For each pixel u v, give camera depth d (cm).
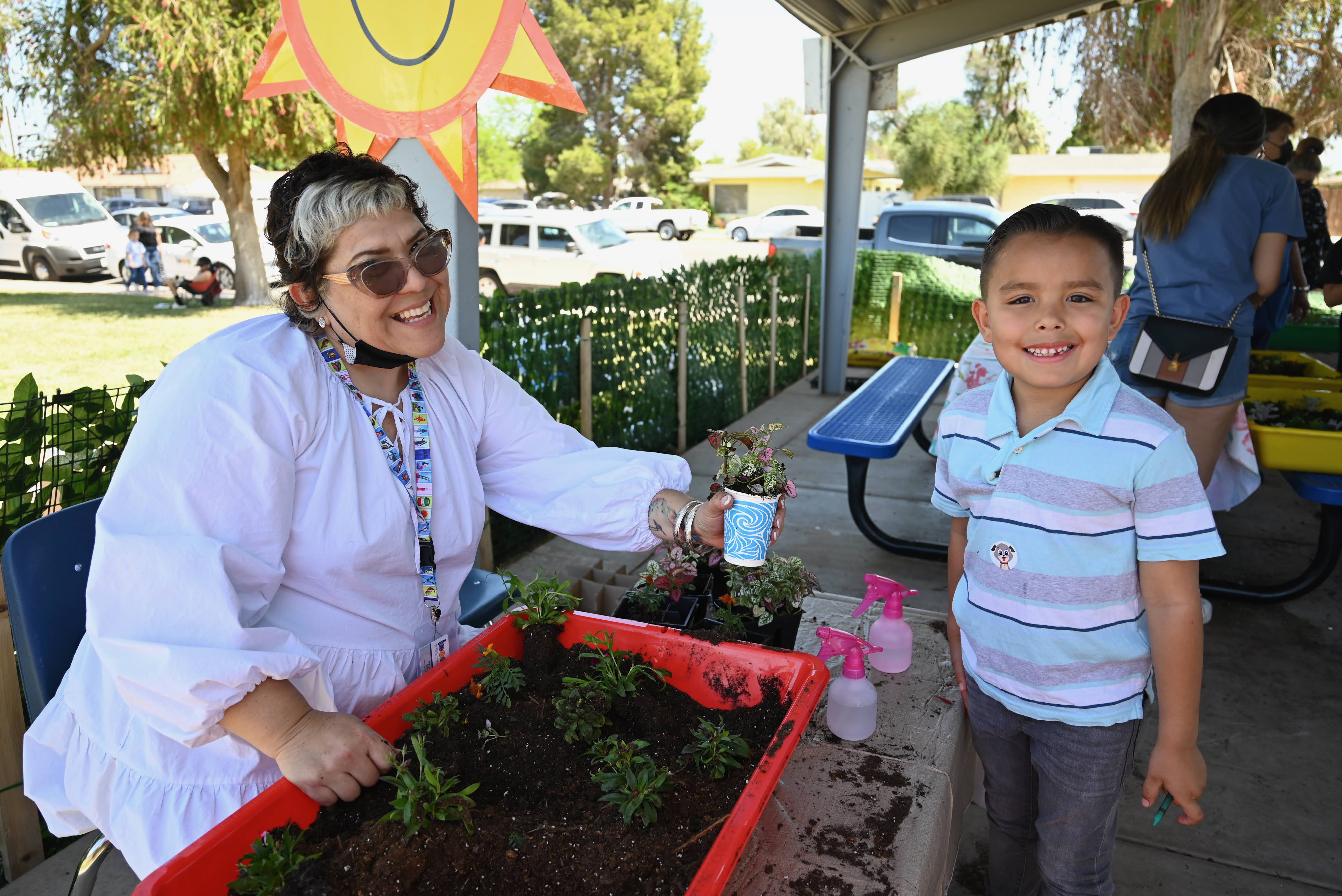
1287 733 283
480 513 169
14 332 1217
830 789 158
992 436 155
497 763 134
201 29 1153
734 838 112
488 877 110
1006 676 158
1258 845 234
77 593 161
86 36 1305
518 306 433
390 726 138
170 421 127
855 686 175
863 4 597
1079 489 144
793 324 856
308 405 140
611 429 530
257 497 131
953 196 3516
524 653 167
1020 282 140
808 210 3056
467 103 209
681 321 592
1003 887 188
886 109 697
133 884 211
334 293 141
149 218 1711
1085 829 159
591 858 113
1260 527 461
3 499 214
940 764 167
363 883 106
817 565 418
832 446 377
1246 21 1145
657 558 222
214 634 120
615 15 4306
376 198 136
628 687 152
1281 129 381
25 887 210
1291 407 379
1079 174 3475
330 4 211
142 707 120
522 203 2986
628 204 3900
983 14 618
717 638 165
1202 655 142
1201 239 305
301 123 1271
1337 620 358
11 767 209
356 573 147
